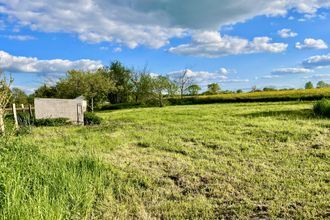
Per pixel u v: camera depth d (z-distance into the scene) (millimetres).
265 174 7012
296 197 5629
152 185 6441
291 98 37969
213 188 6227
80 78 37094
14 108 13719
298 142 10078
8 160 5848
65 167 6145
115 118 21438
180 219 4930
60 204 4645
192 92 57562
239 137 11180
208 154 9039
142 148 10125
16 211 4008
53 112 19000
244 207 5297
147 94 46875
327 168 7309
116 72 53188
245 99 41562
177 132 12758
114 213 5125
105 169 7168
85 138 12195
